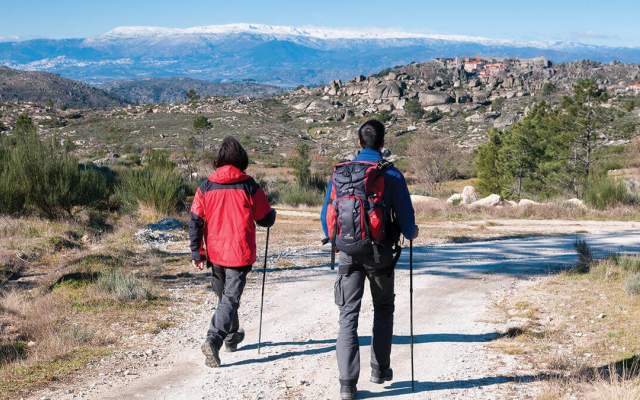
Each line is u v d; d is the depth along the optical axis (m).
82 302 7.88
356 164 4.31
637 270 9.58
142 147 137.00
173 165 27.97
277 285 9.26
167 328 6.91
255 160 110.44
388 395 4.60
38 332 6.66
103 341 6.39
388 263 4.37
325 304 7.97
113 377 5.26
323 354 5.80
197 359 5.77
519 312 7.25
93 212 18.58
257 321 7.21
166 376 5.29
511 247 14.27
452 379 4.94
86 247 13.09
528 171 57.16
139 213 19.30
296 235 16.70
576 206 27.27
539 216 25.59
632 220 23.95
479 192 62.06
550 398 4.30
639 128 63.25
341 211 4.25
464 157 71.50
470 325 6.72
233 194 5.23
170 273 10.14
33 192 16.91
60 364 5.61
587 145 54.69
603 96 53.75
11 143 19.69
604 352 5.53
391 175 4.30
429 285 9.11
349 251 4.26
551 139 55.19
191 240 5.32
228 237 5.23
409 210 4.33
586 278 9.28
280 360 5.64
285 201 34.44
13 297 8.14
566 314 7.06
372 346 4.73
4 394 4.84
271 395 4.72
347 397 4.41
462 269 10.60
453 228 20.31
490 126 180.00
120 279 8.61
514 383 4.77
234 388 4.90
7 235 13.73
